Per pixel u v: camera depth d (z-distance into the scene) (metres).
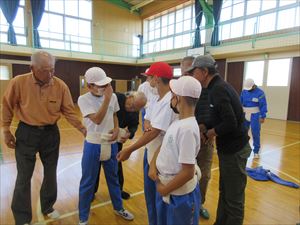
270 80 8.75
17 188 1.78
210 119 1.62
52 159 1.97
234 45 8.61
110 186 2.02
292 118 8.25
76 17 12.43
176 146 1.14
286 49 7.83
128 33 14.29
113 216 2.11
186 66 1.91
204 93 1.69
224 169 1.62
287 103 8.35
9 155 3.69
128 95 2.21
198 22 10.30
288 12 7.79
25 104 1.74
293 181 2.99
